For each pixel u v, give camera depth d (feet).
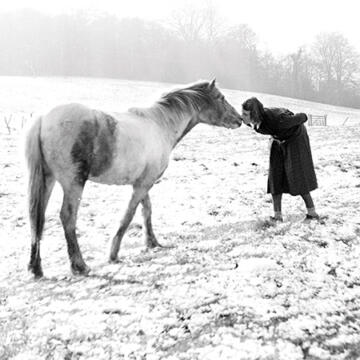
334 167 38.40
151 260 16.33
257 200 27.71
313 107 196.03
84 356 9.85
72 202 14.87
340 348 9.61
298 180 19.85
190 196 29.66
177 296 12.51
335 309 11.35
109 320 11.40
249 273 13.80
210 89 20.10
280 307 11.41
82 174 14.76
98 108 15.92
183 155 50.11
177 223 23.07
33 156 14.34
